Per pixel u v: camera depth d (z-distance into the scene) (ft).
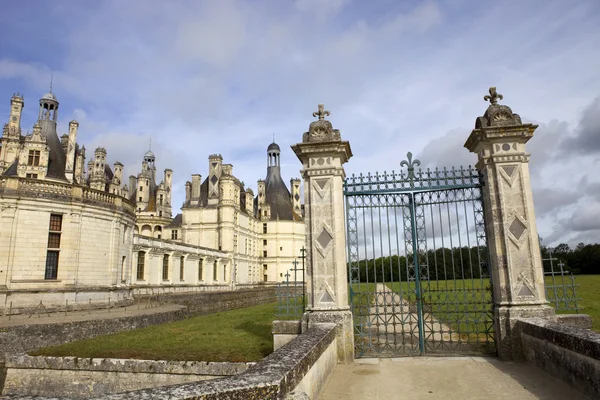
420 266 33.30
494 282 32.09
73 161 139.13
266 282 247.29
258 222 250.37
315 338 23.88
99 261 87.71
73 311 77.00
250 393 13.57
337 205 32.81
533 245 31.09
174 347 43.21
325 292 31.78
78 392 38.73
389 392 23.80
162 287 127.24
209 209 205.87
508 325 30.37
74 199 82.84
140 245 116.06
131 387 37.35
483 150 33.14
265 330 55.57
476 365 29.14
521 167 32.07
